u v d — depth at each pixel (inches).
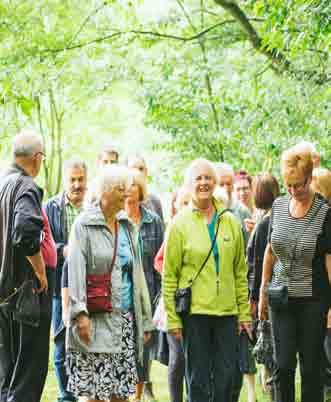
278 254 336.8
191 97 808.9
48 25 824.3
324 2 461.1
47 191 1104.8
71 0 830.5
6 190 341.4
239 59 803.4
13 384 343.0
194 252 344.2
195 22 920.3
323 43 492.1
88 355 322.3
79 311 317.4
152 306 417.4
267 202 402.0
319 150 583.2
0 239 342.0
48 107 1173.7
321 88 603.5
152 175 880.9
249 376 406.6
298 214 335.3
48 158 1235.2
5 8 796.0
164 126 829.8
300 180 328.8
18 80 735.1
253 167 676.7
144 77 829.2
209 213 352.5
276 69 668.7
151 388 424.5
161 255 399.2
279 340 335.9
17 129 708.7
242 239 354.6
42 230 351.3
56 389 449.4
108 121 1259.8
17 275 339.9
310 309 332.5
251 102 702.5
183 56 835.4
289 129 621.9
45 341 347.3
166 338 396.5
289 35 504.7
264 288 356.2
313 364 333.1
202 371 342.0
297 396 434.3
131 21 842.8
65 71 793.6
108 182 327.0
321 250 331.3
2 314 346.9
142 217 418.9
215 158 816.3
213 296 342.6
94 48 830.5
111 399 330.0
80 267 321.4
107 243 327.3
